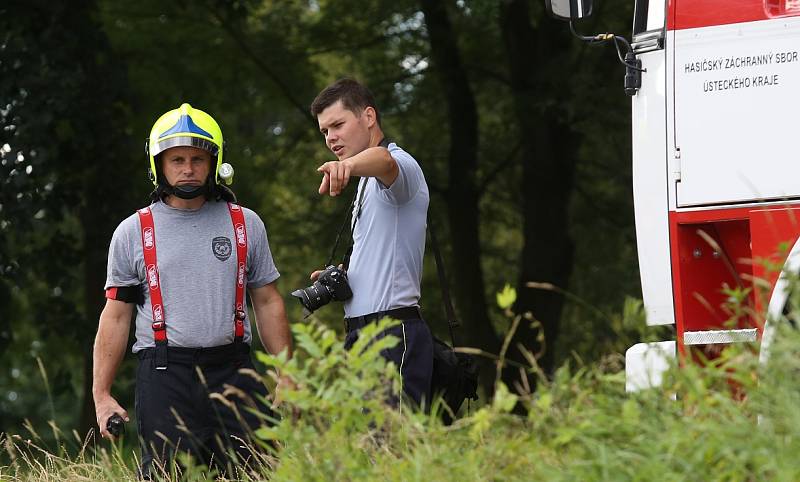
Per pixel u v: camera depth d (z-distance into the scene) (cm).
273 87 5166
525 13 4531
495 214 5750
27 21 3928
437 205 5362
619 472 950
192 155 1554
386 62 5378
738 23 1516
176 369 1539
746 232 1539
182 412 1532
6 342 4147
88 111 3944
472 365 1536
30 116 3809
